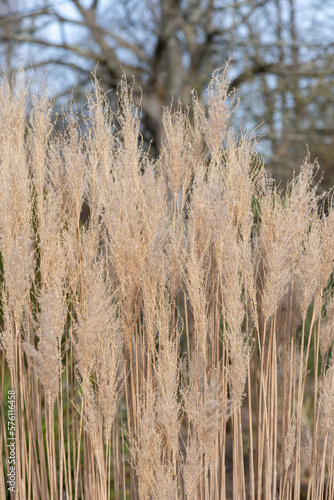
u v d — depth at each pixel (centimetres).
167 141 201
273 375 195
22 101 190
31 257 171
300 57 802
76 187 181
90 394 167
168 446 176
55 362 160
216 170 191
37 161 184
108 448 190
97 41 791
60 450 178
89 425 165
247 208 183
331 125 793
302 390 196
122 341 178
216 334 194
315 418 199
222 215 174
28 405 184
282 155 768
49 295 158
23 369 185
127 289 170
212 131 194
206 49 785
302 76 790
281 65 775
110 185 184
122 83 195
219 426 185
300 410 195
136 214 171
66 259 176
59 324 163
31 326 191
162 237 170
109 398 165
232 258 176
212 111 193
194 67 791
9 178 170
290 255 184
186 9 805
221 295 190
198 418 168
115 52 827
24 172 173
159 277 183
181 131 198
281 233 176
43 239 173
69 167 181
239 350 173
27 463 197
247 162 186
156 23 829
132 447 176
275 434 194
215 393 177
